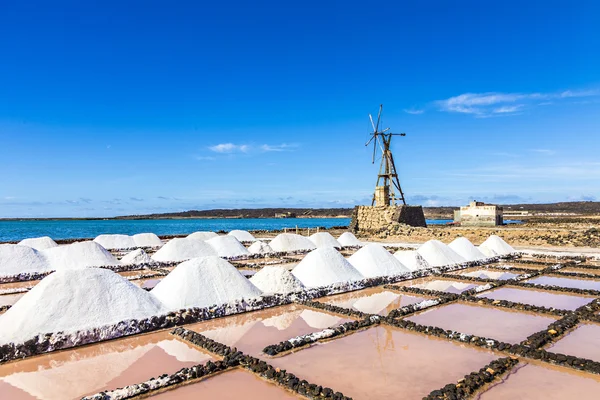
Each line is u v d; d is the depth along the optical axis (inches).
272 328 301.1
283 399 187.8
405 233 1058.7
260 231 1504.7
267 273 415.8
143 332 290.2
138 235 928.3
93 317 283.3
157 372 222.2
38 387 203.8
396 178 1300.4
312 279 443.2
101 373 221.3
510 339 268.2
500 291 418.0
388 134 1284.4
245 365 223.9
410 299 394.3
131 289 320.8
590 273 524.1
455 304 364.2
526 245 852.6
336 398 183.2
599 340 264.8
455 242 666.8
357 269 501.0
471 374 205.0
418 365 225.9
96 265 564.1
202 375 213.6
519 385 199.2
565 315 312.8
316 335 268.4
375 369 220.4
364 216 1245.7
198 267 375.9
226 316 334.0
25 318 267.6
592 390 193.3
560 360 223.3
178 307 331.6
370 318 307.6
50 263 566.3
